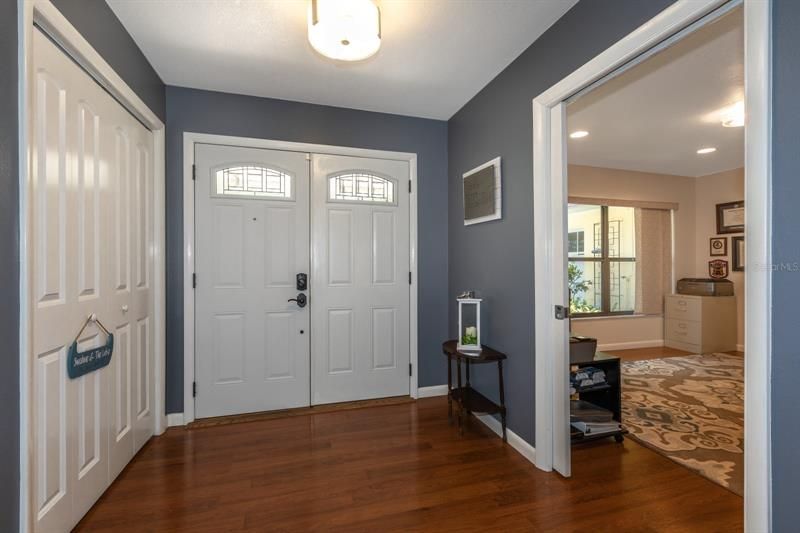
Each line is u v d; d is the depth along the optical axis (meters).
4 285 1.17
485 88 2.65
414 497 1.81
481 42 2.14
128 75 2.02
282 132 2.85
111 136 1.89
